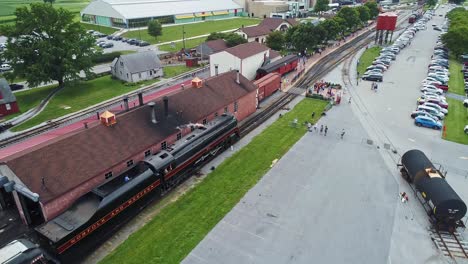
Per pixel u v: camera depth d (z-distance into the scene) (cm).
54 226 2411
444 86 6241
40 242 2400
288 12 16800
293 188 3359
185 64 8656
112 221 2675
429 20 14912
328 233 2766
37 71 5831
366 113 5244
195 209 3061
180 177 3438
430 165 3200
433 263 2489
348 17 11719
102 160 3025
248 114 5253
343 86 6550
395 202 3155
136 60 7256
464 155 4016
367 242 2677
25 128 4862
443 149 4153
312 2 19175
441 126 4700
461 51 8225
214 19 16500
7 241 2655
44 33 6769
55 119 5166
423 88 6119
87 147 3025
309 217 2948
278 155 4006
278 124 4881
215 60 6794
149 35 12206
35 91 6581
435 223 2847
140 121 3572
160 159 3192
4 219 2922
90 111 5453
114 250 2591
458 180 3506
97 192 2677
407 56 8881
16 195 2734
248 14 18038
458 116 5144
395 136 4488
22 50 5888
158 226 2848
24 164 2638
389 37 11631
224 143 4081
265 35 10844
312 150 4119
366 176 3569
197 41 11219
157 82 7150
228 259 2505
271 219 2923
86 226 2439
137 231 2791
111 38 11700
